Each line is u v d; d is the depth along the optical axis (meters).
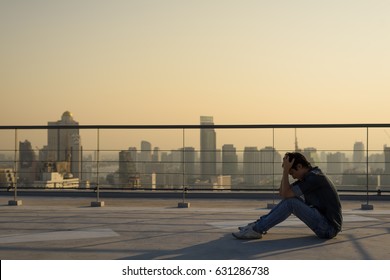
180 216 7.23
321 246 4.92
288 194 5.21
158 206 8.95
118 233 5.69
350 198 10.23
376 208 8.74
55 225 6.32
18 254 4.60
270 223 5.25
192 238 5.36
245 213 7.61
